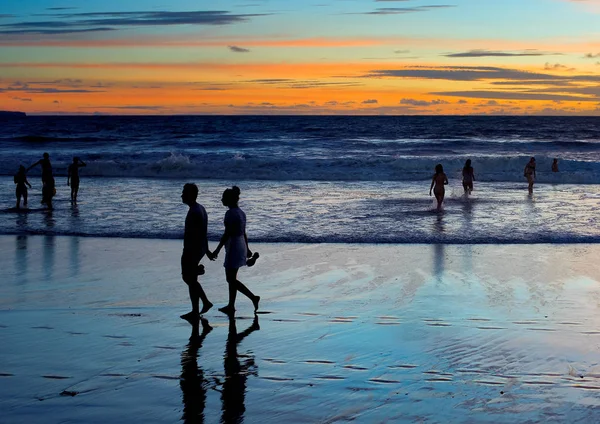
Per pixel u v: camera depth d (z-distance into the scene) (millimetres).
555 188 29359
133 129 92562
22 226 17109
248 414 5402
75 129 92000
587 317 8484
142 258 12805
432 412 5418
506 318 8430
